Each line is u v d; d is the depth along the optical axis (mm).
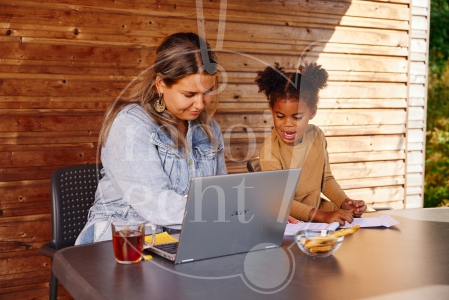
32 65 2680
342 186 3738
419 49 4000
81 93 2809
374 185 3875
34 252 2764
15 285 2732
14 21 2619
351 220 1884
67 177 2348
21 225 2717
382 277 1344
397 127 3947
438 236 1753
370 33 3740
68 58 2762
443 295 1236
